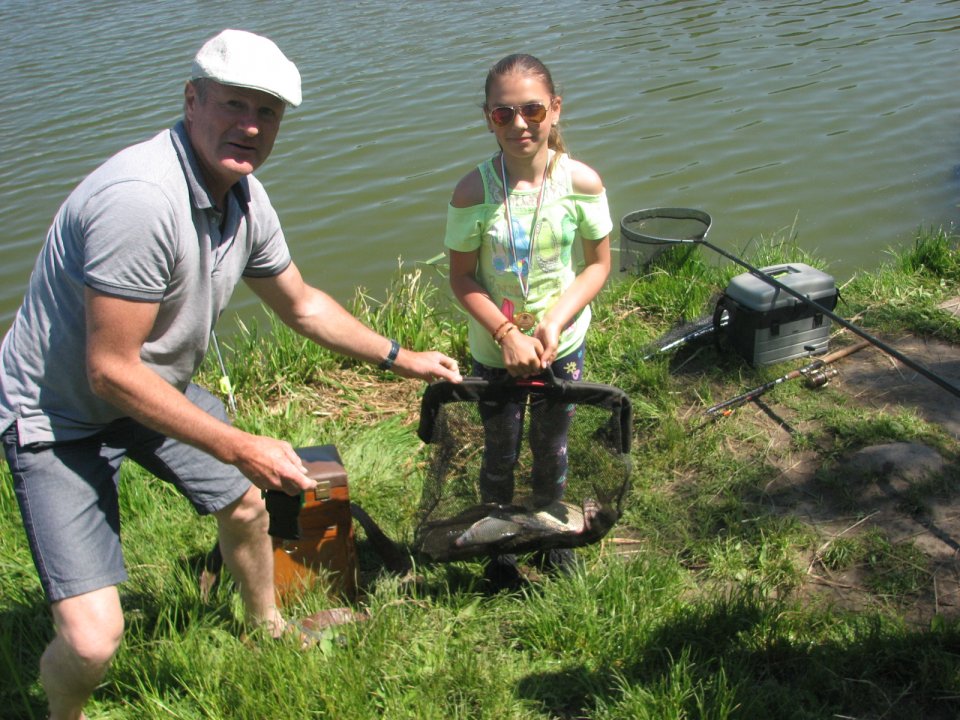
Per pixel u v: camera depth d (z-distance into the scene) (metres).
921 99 10.26
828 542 3.47
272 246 2.82
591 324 5.40
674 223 5.83
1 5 18.31
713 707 2.62
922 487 3.71
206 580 3.25
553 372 3.29
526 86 2.93
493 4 15.52
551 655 2.98
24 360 2.46
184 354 2.60
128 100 11.77
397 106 10.96
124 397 2.33
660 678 2.81
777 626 2.98
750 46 12.47
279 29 14.67
